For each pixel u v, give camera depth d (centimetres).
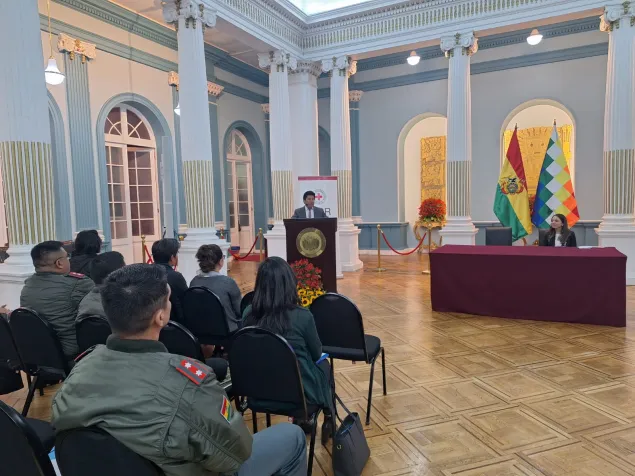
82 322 258
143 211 923
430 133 1134
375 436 271
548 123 994
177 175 934
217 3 665
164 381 117
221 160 1062
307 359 230
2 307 432
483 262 525
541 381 344
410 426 282
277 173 848
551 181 834
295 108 906
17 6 430
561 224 561
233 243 1155
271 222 1252
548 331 466
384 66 1113
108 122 826
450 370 370
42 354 273
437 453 252
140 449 112
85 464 120
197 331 339
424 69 1073
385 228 1148
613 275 468
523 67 968
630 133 677
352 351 292
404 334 471
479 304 532
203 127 645
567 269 486
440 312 555
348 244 895
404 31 805
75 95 720
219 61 1033
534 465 238
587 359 386
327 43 872
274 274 232
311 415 227
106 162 815
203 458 120
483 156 1020
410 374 364
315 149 925
